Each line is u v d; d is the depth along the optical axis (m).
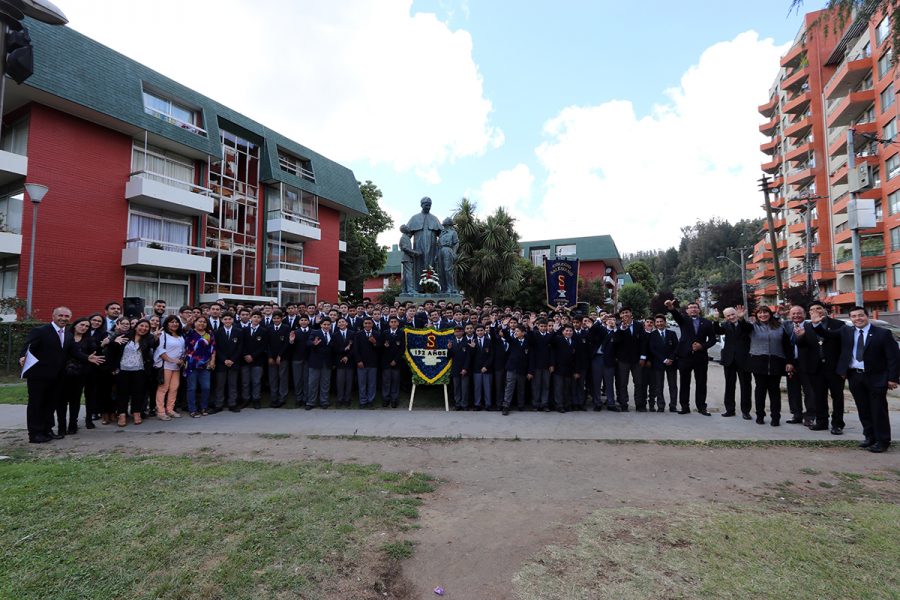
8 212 17.11
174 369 8.03
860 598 2.80
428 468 5.43
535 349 8.80
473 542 3.55
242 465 5.35
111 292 18.48
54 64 16.23
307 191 27.86
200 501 4.13
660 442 6.59
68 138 17.39
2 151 15.65
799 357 7.41
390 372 9.13
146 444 6.41
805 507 4.25
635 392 8.84
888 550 3.39
